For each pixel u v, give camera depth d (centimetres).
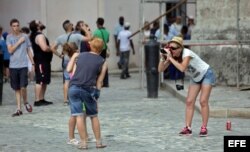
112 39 3131
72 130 1211
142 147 1180
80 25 1902
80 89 1139
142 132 1348
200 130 1330
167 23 2970
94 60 1145
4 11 3066
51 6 3047
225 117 1554
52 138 1292
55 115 1634
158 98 1986
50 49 1825
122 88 2323
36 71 1834
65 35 1825
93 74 1142
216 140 1244
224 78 2142
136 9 3238
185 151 1139
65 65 1823
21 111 1645
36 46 1827
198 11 2261
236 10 2127
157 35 2523
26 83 1658
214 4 2195
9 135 1338
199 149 1156
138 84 2475
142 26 2338
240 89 2036
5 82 2583
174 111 1675
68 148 1181
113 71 3022
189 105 1296
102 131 1365
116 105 1816
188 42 2116
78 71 1145
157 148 1169
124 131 1362
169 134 1319
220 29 2178
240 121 1501
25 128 1429
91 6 3105
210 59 2177
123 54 2781
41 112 1698
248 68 2086
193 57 1247
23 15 3052
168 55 1238
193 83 1288
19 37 1645
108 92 2183
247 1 2088
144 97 2017
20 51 1647
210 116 1558
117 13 3164
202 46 2198
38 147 1198
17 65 1644
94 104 1161
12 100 2008
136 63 3247
